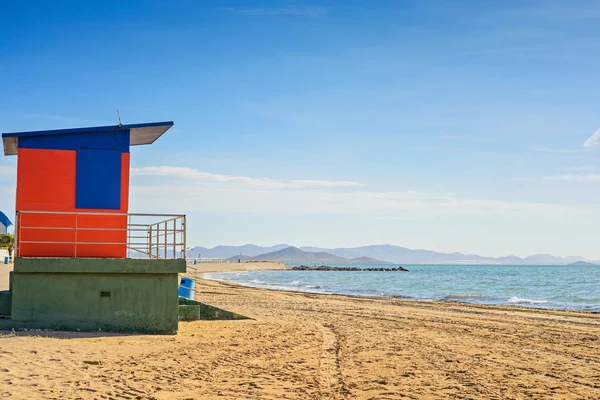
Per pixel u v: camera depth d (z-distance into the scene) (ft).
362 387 34.37
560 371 41.83
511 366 43.42
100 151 51.75
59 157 50.88
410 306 106.22
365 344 53.06
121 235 51.60
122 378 32.53
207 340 48.96
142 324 49.21
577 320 83.05
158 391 30.37
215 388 31.91
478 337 60.90
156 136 57.26
